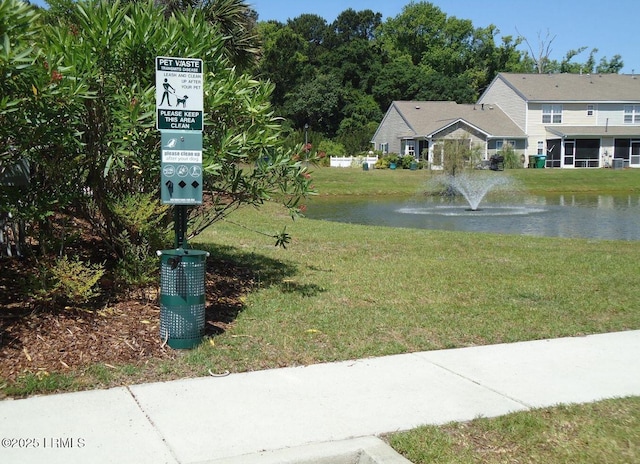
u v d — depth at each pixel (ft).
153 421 14.33
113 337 18.85
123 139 20.35
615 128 171.01
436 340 21.03
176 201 18.57
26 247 24.35
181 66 18.35
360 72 248.11
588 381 17.54
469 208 83.56
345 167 156.76
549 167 169.17
